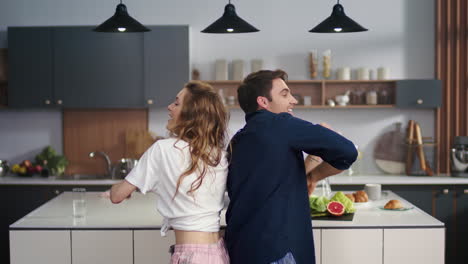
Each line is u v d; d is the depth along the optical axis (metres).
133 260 2.82
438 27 5.29
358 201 3.26
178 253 2.02
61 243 2.81
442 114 5.35
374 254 2.80
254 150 2.04
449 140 5.34
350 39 5.42
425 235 2.79
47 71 5.16
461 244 4.92
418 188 4.92
